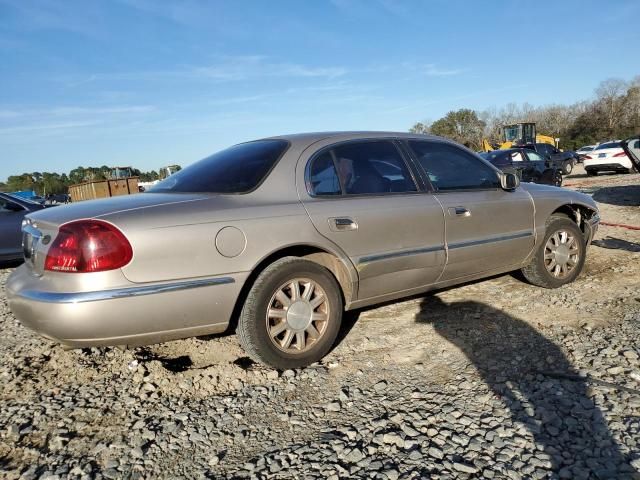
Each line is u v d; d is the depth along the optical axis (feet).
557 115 243.81
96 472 7.32
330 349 11.37
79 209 9.33
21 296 8.93
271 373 10.18
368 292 11.38
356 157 11.75
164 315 8.90
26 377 10.48
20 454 7.82
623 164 65.26
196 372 10.30
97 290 8.40
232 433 8.20
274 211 10.00
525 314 12.92
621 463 6.86
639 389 8.68
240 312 9.95
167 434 8.22
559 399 8.56
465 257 12.89
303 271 10.26
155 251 8.74
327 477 6.91
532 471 6.80
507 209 13.83
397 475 6.86
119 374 10.52
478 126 226.17
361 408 8.79
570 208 16.02
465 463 7.04
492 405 8.54
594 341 10.84
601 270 16.87
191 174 11.57
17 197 25.29
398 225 11.54
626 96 215.31
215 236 9.23
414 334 12.01
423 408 8.62
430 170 12.89
